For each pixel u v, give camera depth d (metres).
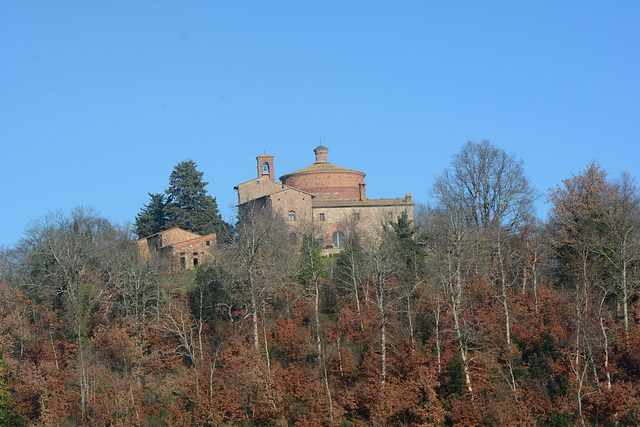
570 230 73.31
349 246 73.50
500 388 56.22
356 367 61.09
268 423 56.53
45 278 72.81
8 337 64.88
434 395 54.47
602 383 56.06
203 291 68.56
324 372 59.06
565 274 70.44
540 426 53.09
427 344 62.12
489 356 58.47
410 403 55.00
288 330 64.81
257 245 64.25
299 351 62.81
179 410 57.84
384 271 63.03
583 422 52.19
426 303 65.56
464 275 65.81
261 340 65.12
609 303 65.69
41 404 59.09
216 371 61.53
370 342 62.59
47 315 68.12
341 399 56.88
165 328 63.44
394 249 70.69
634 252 62.53
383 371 57.62
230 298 67.19
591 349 57.75
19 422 58.41
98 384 60.03
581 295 61.88
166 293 69.38
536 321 62.69
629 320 62.09
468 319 64.12
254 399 58.47
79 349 61.47
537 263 71.94
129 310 67.44
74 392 60.75
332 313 68.25
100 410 58.12
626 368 57.72
